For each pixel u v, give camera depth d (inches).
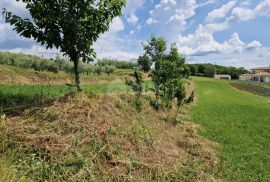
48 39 381.7
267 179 338.3
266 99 1913.1
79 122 313.1
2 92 461.1
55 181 223.1
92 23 381.1
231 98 1854.1
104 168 259.8
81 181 231.8
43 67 1325.0
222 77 5841.5
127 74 1865.2
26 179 214.2
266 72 6166.3
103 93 447.5
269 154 451.5
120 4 399.9
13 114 321.4
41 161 237.6
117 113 400.2
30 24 372.2
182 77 778.2
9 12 367.9
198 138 510.9
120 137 324.5
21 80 924.0
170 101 762.8
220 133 593.3
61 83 1141.7
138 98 571.2
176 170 299.1
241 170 362.9
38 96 428.1
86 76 1508.4
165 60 738.8
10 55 1309.1
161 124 540.4
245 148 477.4
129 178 250.2
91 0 376.2
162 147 368.5
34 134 276.4
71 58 395.9
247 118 876.0
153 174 277.7
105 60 2623.0
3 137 261.6
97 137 299.0
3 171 207.3
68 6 370.6
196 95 1862.7
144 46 753.0
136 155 304.0
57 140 274.4
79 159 252.2
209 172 330.6
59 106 330.0
